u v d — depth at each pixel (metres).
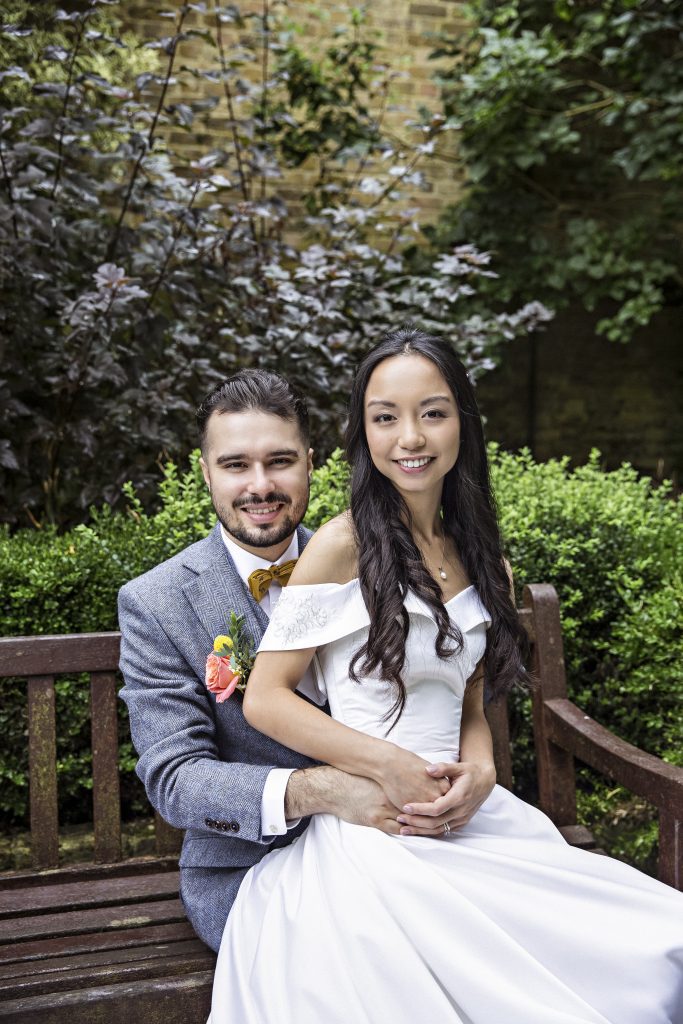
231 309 3.79
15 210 3.31
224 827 1.57
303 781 1.56
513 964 1.41
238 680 1.63
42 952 1.71
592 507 2.88
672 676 2.65
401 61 5.42
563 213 6.07
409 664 1.60
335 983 1.41
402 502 1.70
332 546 1.64
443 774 1.54
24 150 3.37
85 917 1.84
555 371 7.10
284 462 1.67
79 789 2.72
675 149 5.27
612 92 5.46
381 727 1.62
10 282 3.34
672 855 1.79
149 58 4.66
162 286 3.65
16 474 3.42
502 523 2.70
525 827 1.76
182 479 3.44
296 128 4.78
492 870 1.53
